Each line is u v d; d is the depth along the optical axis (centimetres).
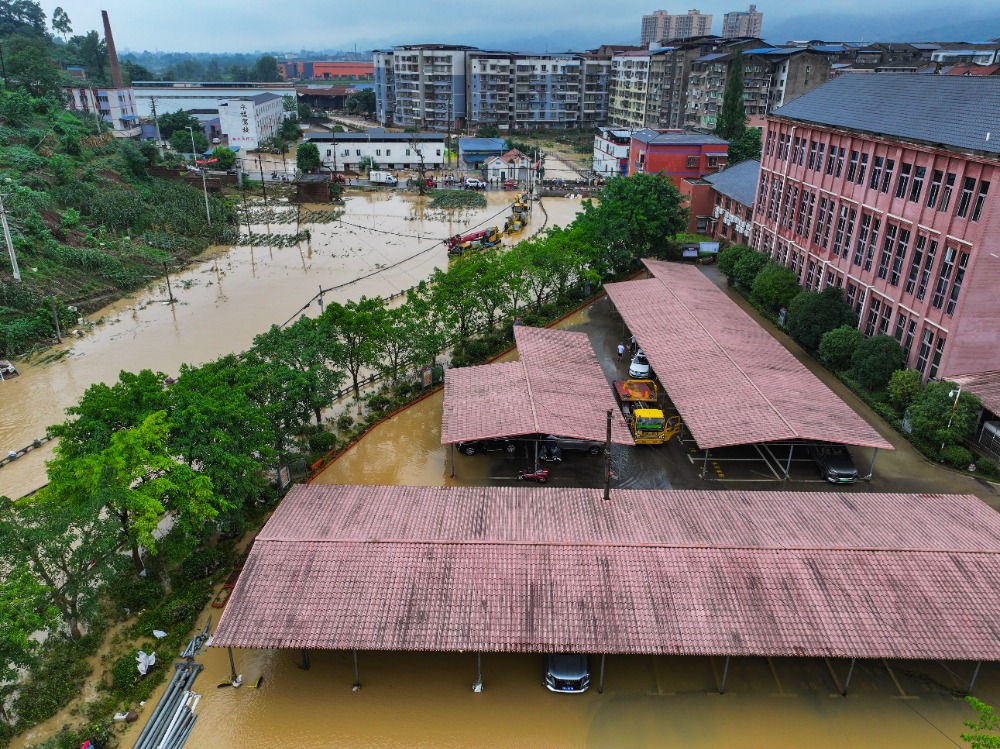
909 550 2981
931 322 4819
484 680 2892
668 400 5250
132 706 2744
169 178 11856
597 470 4297
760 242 7700
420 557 2928
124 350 6128
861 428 4109
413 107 19988
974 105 4681
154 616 3125
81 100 15988
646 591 2802
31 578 2659
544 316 6644
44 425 4866
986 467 4275
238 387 3712
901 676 2938
